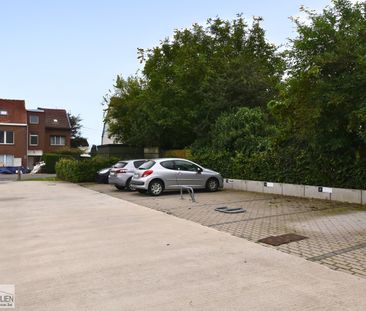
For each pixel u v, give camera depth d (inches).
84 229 317.4
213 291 169.8
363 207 412.5
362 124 393.4
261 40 1084.5
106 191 666.2
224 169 683.4
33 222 356.8
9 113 1777.8
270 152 580.4
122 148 1092.5
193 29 1037.2
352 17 414.9
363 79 382.9
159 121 933.2
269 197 527.8
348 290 168.9
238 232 295.9
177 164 588.1
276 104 469.4
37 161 1876.2
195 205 454.3
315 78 408.8
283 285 176.1
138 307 153.6
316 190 495.8
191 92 943.0
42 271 203.3
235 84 847.1
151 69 1052.5
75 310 151.6
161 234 291.6
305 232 292.5
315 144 453.7
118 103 1263.5
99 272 199.6
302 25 428.1
